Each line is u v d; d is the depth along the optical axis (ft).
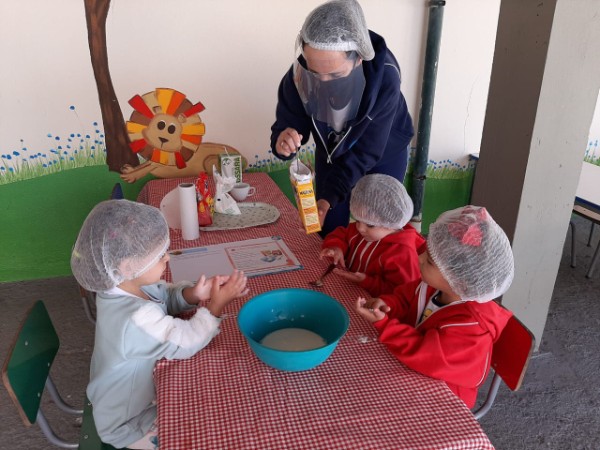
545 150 6.43
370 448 2.86
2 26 7.41
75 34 7.72
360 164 5.81
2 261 8.86
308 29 4.84
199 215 5.98
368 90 5.43
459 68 9.64
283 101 6.41
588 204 8.29
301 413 3.12
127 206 3.59
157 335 3.55
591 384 6.99
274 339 3.87
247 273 4.92
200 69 8.38
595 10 5.81
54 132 8.20
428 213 10.91
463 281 3.55
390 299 4.35
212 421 3.03
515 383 3.91
